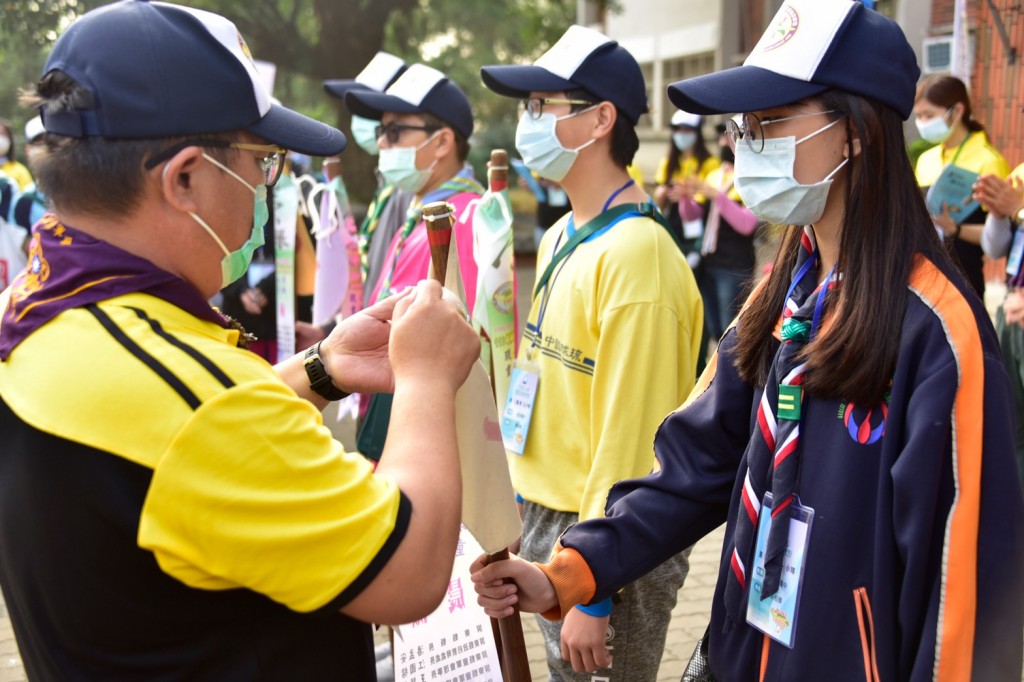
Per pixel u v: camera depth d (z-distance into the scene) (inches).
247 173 50.4
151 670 46.9
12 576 48.4
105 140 46.2
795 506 58.8
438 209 59.3
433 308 52.2
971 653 51.9
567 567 67.3
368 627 54.2
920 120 185.3
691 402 71.1
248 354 47.7
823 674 56.6
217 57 47.9
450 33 868.6
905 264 56.4
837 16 58.7
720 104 59.2
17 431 46.4
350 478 45.8
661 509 69.0
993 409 53.1
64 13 430.0
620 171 97.4
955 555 52.0
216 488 43.2
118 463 43.6
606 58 96.5
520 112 101.1
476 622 73.5
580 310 91.5
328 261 155.4
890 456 54.6
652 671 91.0
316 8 605.9
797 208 61.7
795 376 59.5
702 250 272.2
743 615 61.9
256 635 48.1
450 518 47.8
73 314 46.2
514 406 98.5
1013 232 155.0
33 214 232.2
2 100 494.9
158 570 45.3
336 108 601.6
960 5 216.8
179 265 49.5
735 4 535.8
